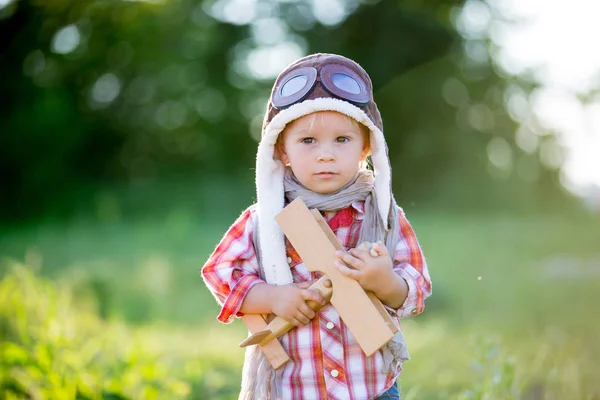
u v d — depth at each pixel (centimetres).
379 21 2811
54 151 2634
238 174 2812
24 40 2575
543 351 544
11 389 510
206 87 2842
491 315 855
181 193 2617
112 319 799
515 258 1302
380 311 291
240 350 737
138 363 554
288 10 2817
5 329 591
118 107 2777
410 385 556
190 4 2741
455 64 2825
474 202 2723
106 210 2455
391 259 310
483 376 454
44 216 2528
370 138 310
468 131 2816
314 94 300
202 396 565
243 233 320
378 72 2812
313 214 298
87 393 495
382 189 310
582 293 937
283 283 306
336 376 300
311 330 303
